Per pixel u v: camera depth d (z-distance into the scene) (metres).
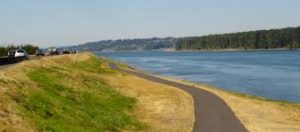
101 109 34.09
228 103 40.50
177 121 33.06
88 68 79.12
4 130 19.53
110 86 51.00
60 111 27.28
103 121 29.11
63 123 24.52
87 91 40.66
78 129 24.31
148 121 33.44
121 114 34.03
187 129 30.11
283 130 30.28
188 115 35.22
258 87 71.69
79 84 43.66
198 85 57.78
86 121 27.53
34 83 32.66
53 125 23.20
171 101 43.09
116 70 83.94
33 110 24.88
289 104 44.12
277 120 34.38
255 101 43.72
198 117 33.47
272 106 41.25
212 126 29.81
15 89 26.98
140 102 43.56
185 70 115.81
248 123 31.70
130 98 44.56
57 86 36.91
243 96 49.16
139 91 50.66
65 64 72.44
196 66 137.00
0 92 24.41
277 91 66.06
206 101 42.03
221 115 34.19
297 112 39.09
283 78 87.69
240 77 91.50
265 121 33.25
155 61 183.62
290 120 34.94
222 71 110.75
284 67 123.00
